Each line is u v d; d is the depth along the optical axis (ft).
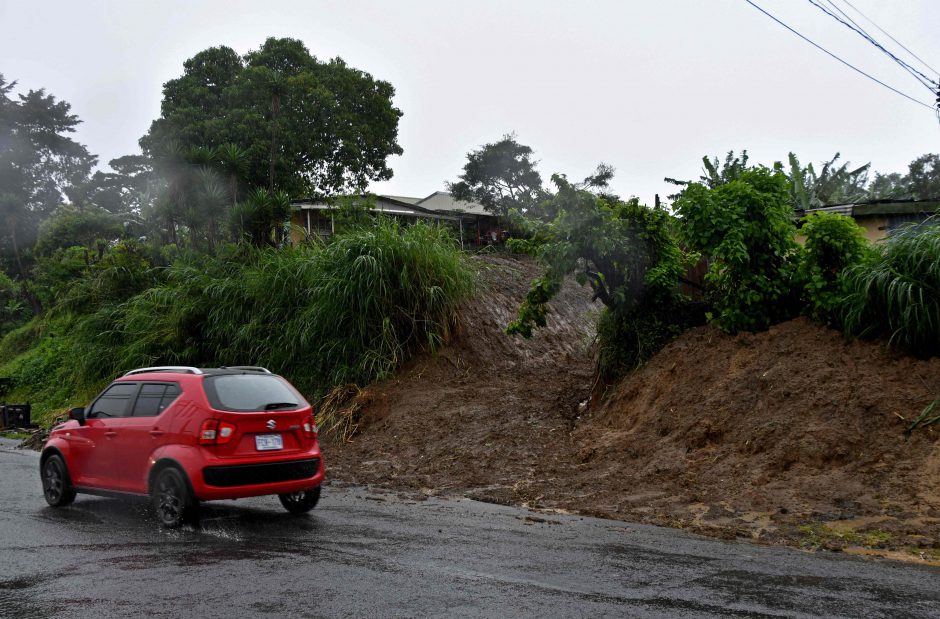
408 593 16.52
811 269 34.71
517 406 43.34
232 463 24.20
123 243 76.84
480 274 61.00
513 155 146.10
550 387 47.11
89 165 208.95
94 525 25.25
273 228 66.28
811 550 20.65
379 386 48.52
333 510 27.63
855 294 31.78
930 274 29.81
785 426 29.01
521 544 21.50
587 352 52.11
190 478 23.86
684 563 19.08
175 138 111.34
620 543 21.59
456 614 15.01
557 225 38.70
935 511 22.54
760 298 35.55
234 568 18.93
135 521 25.93
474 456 36.86
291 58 126.00
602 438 35.50
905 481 24.49
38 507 29.27
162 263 73.36
